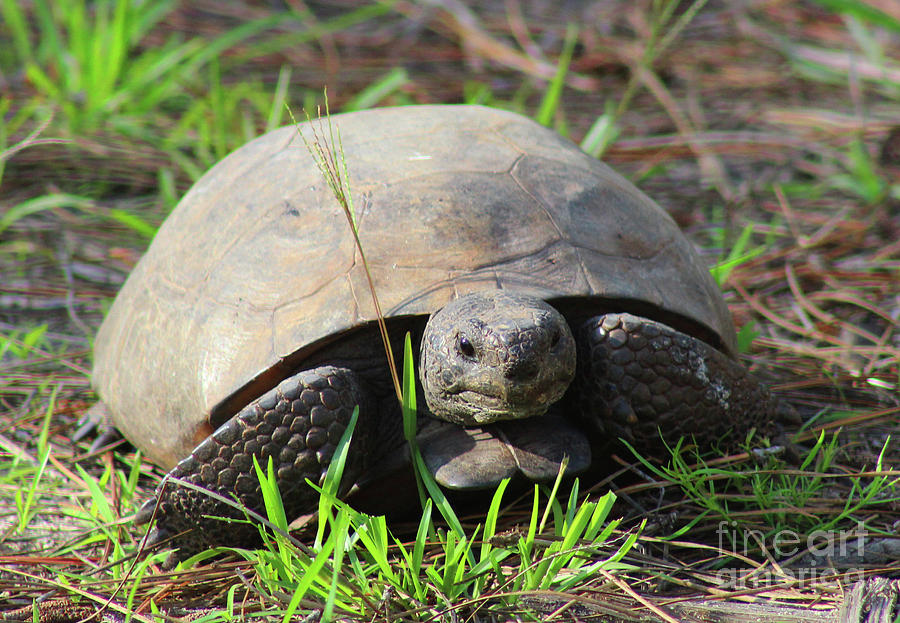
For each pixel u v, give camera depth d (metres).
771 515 4.70
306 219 5.06
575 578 4.08
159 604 4.35
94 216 9.79
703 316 5.11
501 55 13.30
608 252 4.96
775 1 14.47
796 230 8.92
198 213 5.66
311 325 4.64
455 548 4.20
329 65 13.45
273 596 4.04
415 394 4.66
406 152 5.33
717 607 4.03
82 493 5.58
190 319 5.06
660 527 4.65
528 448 4.55
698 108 11.79
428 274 4.71
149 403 5.23
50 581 4.49
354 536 4.12
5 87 12.37
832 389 6.45
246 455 4.58
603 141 9.64
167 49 12.94
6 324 8.07
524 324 4.30
